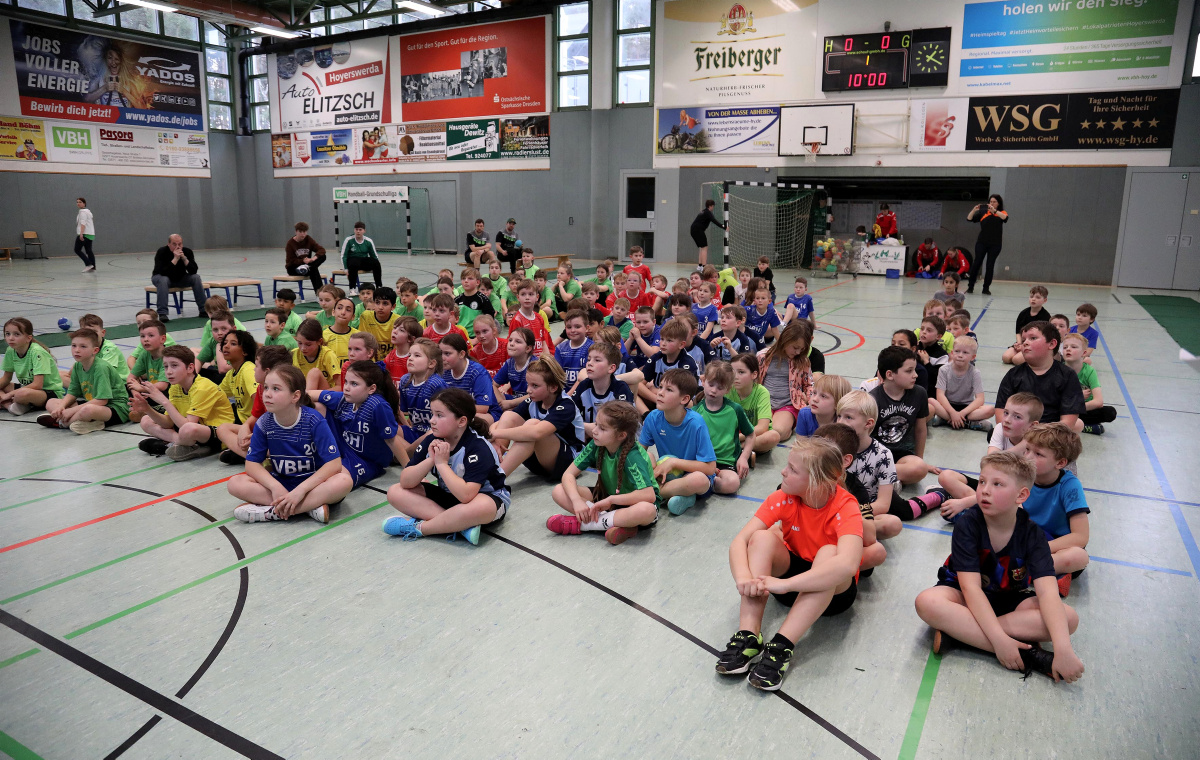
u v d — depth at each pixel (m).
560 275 10.62
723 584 3.41
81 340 5.70
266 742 2.36
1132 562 3.64
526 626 3.04
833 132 19.03
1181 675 2.73
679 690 2.64
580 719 2.47
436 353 4.91
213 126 27.09
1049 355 4.64
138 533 3.94
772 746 2.35
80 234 18.66
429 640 2.94
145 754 2.31
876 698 2.60
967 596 2.81
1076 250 17.36
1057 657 2.61
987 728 2.44
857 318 11.99
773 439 5.00
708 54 20.09
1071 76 16.62
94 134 23.75
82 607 3.19
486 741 2.37
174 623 3.06
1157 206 16.41
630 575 3.49
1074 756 2.31
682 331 5.33
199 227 27.03
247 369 5.17
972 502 4.01
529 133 22.88
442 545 3.81
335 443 4.16
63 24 22.58
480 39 22.94
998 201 15.14
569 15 21.59
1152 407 6.54
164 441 5.25
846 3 18.33
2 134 21.67
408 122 24.75
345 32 24.97
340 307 6.60
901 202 20.86
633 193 22.08
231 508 4.28
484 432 4.14
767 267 11.05
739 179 20.41
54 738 2.38
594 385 4.69
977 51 17.34
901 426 4.46
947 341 6.61
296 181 27.42
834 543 2.96
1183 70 15.70
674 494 4.17
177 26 25.56
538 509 4.30
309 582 3.41
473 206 24.30
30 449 5.36
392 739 2.38
